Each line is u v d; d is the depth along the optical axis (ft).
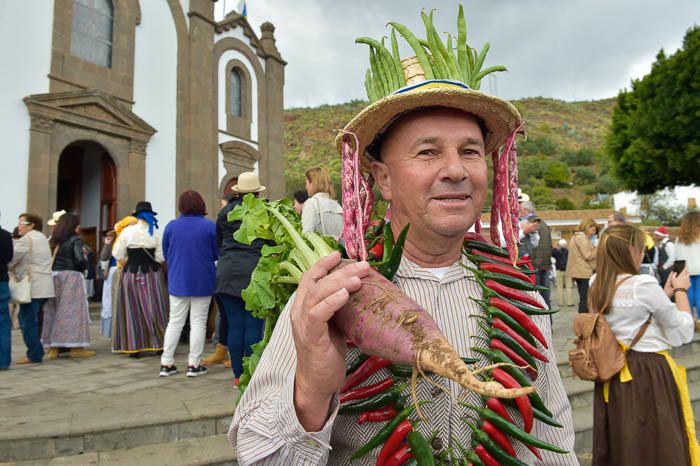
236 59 49.85
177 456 9.57
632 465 8.38
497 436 3.36
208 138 45.11
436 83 3.51
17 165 31.99
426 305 3.77
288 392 2.85
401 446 3.28
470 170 3.49
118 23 38.75
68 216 19.02
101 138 37.11
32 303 17.56
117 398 12.21
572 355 8.95
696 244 21.07
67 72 35.12
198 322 14.75
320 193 13.48
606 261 8.95
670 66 56.34
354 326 2.73
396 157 3.65
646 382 8.46
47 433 9.57
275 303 4.14
